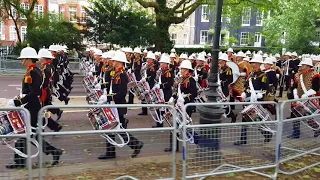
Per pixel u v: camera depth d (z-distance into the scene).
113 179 4.46
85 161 5.09
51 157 5.17
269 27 30.53
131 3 21.28
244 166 4.98
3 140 4.14
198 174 4.52
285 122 5.21
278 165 5.00
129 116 9.05
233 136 5.00
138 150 5.42
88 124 7.75
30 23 24.73
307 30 28.14
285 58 14.55
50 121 5.69
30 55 5.13
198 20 41.50
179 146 5.83
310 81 7.16
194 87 6.41
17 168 4.34
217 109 5.11
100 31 20.47
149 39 19.95
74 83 15.98
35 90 5.05
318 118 6.01
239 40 39.50
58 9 40.00
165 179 4.33
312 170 5.36
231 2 21.77
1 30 39.91
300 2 27.41
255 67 7.43
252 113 6.05
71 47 22.41
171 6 25.34
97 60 11.22
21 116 4.14
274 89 7.52
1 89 13.36
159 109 6.50
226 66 8.83
